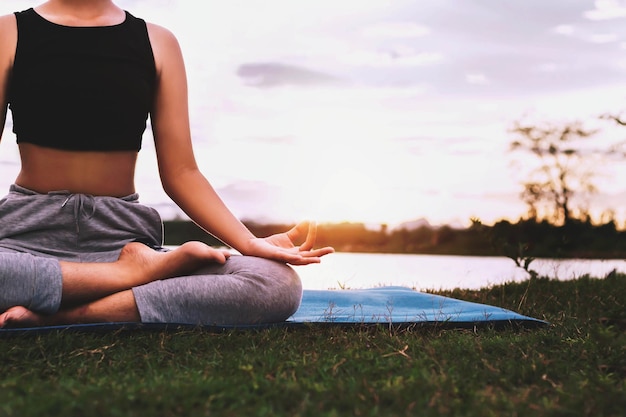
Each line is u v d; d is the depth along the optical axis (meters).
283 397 1.57
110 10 2.82
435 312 2.92
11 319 2.23
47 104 2.57
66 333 2.20
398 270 7.46
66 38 2.64
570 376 1.86
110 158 2.67
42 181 2.62
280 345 2.17
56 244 2.58
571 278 4.62
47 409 1.46
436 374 1.84
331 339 2.30
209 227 2.78
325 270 7.27
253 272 2.48
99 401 1.51
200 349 2.14
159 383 1.66
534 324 2.73
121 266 2.47
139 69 2.73
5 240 2.53
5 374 1.83
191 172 2.85
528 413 1.54
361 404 1.56
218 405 1.51
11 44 2.62
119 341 2.17
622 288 4.02
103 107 2.62
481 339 2.36
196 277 2.44
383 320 2.61
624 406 1.60
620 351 2.08
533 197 10.83
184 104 2.87
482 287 4.38
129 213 2.67
